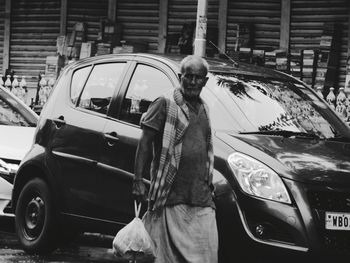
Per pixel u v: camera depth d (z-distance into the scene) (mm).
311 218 7480
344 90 15984
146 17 18266
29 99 19016
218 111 8336
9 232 11570
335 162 7887
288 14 17016
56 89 9938
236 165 7641
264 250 7438
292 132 8430
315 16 16797
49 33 19156
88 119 9234
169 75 8664
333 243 7566
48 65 18578
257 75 9148
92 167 8969
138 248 6562
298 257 7418
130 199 8523
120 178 8641
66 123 9469
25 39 19406
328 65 16469
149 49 18250
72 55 18500
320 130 8750
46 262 9289
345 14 16516
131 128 8719
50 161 9492
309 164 7742
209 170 6793
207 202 6738
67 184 9281
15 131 11797
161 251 6680
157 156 6785
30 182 9789
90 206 8984
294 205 7500
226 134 8000
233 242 7527
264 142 7969
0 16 19641
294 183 7551
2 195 10914
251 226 7496
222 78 8773
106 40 18203
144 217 6793
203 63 6785
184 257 6633
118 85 9125
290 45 17031
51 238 9547
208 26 17656
